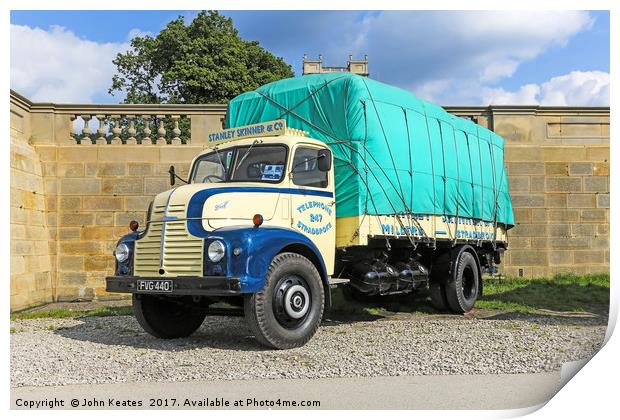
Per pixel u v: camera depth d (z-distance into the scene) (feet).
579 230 50.55
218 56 92.38
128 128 46.80
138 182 46.34
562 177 50.65
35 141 45.85
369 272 30.01
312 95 29.81
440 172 34.37
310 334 24.08
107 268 45.68
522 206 50.14
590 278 48.55
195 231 23.29
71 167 46.01
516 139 50.39
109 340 26.61
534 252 50.06
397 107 31.50
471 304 36.70
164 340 26.66
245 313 22.86
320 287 24.58
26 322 33.19
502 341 25.07
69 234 45.65
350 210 28.35
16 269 39.96
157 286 23.21
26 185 42.37
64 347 24.57
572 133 51.01
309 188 26.91
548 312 35.29
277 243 23.18
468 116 50.52
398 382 18.90
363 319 33.63
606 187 50.85
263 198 25.02
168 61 93.66
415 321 32.48
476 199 38.50
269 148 26.71
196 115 47.06
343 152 28.71
